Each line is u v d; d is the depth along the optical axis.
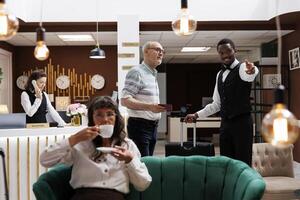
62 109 8.68
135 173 2.25
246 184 2.12
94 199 2.15
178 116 10.04
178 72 13.67
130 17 6.70
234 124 3.27
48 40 8.18
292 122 1.17
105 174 2.23
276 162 3.88
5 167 3.20
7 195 3.15
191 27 2.17
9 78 8.55
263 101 7.81
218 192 2.43
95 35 7.58
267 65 7.76
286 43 7.72
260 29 7.13
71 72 9.00
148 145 3.17
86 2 6.71
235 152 3.30
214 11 6.73
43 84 4.42
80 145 2.30
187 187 2.47
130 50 6.71
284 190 3.42
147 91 3.14
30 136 3.51
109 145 2.34
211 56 11.71
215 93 3.58
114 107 2.33
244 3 6.71
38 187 2.10
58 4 6.68
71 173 2.37
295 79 7.24
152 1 6.71
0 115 3.57
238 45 9.27
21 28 6.95
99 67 9.05
